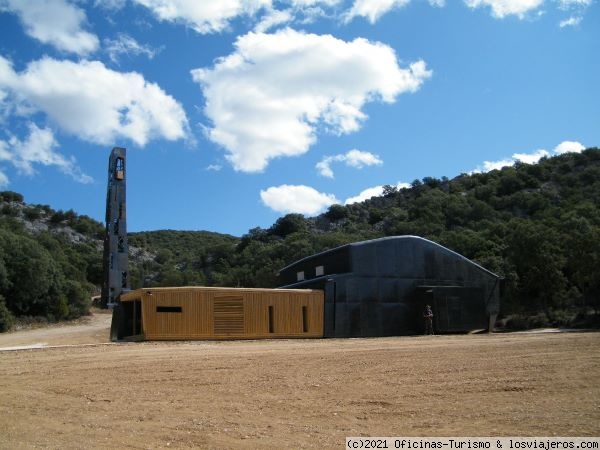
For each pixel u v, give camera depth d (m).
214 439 8.37
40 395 11.70
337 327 30.11
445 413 9.73
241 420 9.52
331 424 9.23
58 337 42.62
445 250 34.47
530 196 88.62
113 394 11.74
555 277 47.38
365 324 31.05
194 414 9.97
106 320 67.19
